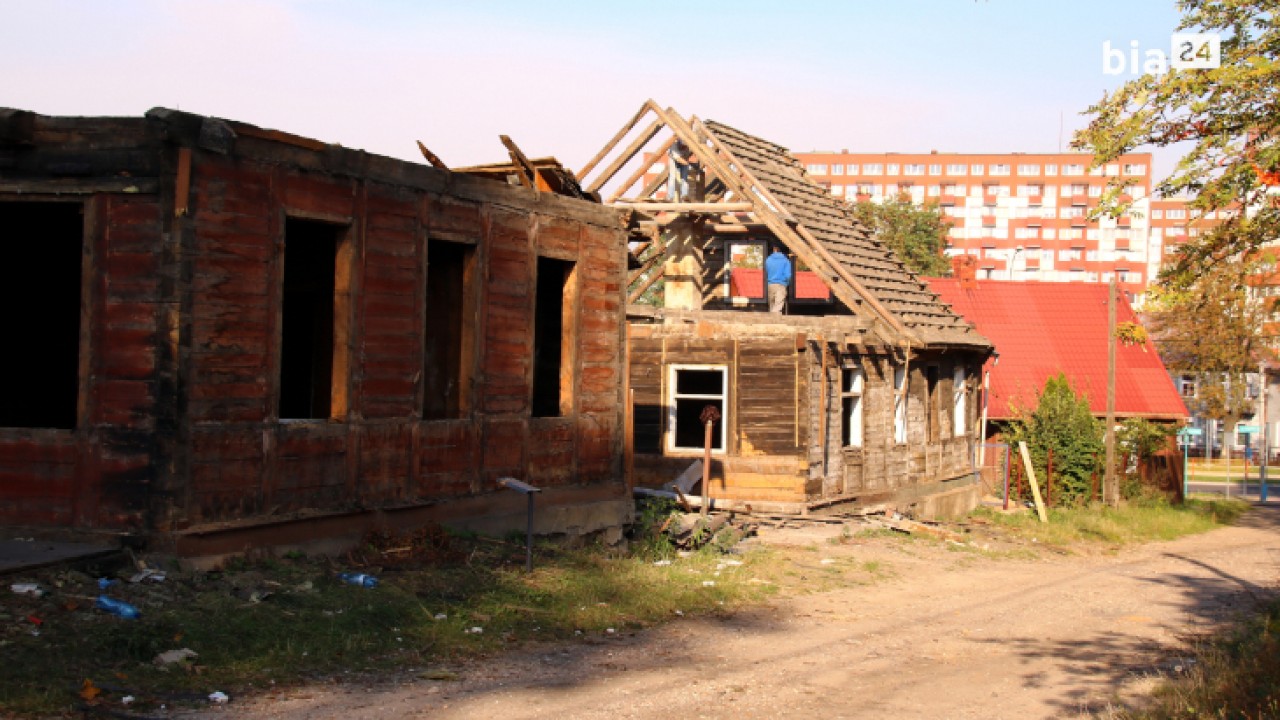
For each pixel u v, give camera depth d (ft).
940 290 153.48
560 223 51.16
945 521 90.74
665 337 79.10
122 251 34.35
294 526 37.96
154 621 29.81
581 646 35.47
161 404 33.96
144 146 34.17
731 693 30.25
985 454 121.90
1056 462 114.21
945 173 444.14
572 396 52.39
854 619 45.16
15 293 43.98
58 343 44.62
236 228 35.70
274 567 36.11
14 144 34.42
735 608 45.03
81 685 25.64
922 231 244.22
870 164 447.83
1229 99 37.70
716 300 99.19
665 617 41.55
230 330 35.60
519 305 48.70
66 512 34.68
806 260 87.45
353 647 31.37
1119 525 99.96
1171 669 37.37
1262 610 52.01
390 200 41.73
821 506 77.36
